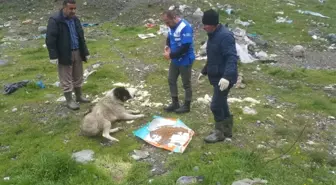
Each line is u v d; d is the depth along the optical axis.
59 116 6.47
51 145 5.52
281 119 6.38
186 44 5.70
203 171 4.68
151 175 4.79
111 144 5.54
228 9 14.71
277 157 5.02
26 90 7.63
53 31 6.02
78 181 4.52
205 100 7.01
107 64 9.10
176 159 5.07
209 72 5.08
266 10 15.61
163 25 12.80
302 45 11.72
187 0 15.09
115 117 6.06
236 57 4.84
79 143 5.57
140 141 5.62
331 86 8.20
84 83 7.94
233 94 7.48
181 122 6.01
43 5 15.10
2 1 15.48
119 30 12.59
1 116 6.54
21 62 9.62
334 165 5.04
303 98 7.43
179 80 8.16
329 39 12.34
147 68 8.88
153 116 6.30
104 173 4.73
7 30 12.88
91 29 12.66
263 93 7.62
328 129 6.19
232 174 4.59
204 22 4.81
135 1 15.04
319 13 16.05
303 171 4.77
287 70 9.16
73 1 6.02
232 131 5.85
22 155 5.26
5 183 4.54
